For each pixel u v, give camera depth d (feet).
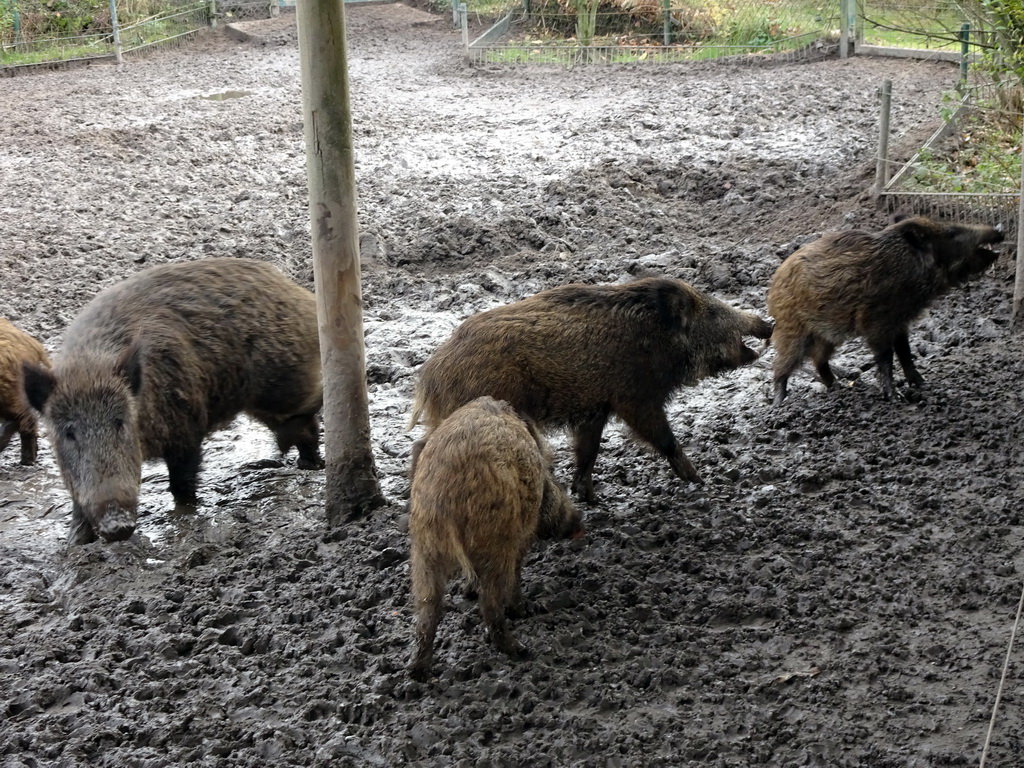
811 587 13.97
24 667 13.52
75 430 14.97
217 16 60.29
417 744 12.41
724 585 14.12
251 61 49.26
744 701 12.67
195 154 31.27
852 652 13.10
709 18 48.06
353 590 14.33
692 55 45.60
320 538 15.43
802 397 18.17
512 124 34.45
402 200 26.63
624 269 22.56
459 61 46.98
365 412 15.80
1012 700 12.44
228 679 13.24
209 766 12.26
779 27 45.98
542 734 12.45
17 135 33.14
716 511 15.40
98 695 13.12
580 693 12.82
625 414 15.70
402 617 13.89
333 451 15.79
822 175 26.40
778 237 23.95
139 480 15.25
